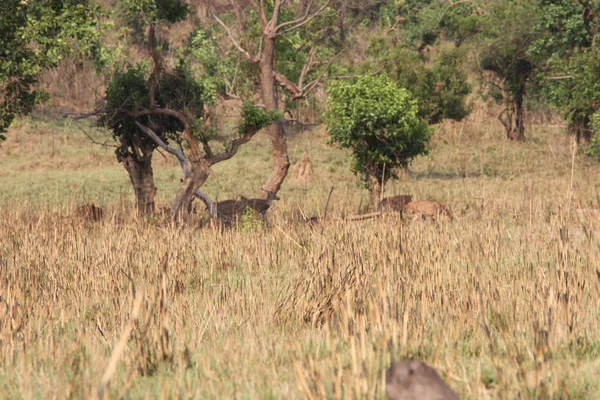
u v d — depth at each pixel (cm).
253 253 1461
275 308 953
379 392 587
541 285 945
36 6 2041
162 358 727
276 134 2606
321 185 3844
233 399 610
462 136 5706
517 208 2081
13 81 2130
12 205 2488
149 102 2292
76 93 5797
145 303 860
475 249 1290
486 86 6028
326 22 3092
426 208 2302
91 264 1261
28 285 1096
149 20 2109
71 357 734
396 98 2628
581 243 1242
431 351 732
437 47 6419
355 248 1202
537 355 682
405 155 2753
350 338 713
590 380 653
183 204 2216
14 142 5109
